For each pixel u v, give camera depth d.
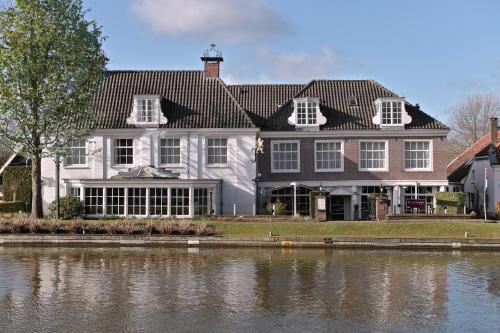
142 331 14.70
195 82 42.28
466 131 72.31
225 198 39.88
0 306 17.06
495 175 41.88
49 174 39.75
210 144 40.28
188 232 30.92
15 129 34.03
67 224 31.22
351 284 20.14
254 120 42.66
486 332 14.82
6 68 31.94
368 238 29.47
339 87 43.56
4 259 25.23
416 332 14.79
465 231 31.28
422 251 28.25
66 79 33.09
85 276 21.36
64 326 15.09
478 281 20.81
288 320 15.69
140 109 39.88
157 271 22.39
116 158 40.09
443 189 40.81
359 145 41.03
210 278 21.05
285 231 31.48
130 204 37.12
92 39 33.91
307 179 41.00
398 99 41.03
